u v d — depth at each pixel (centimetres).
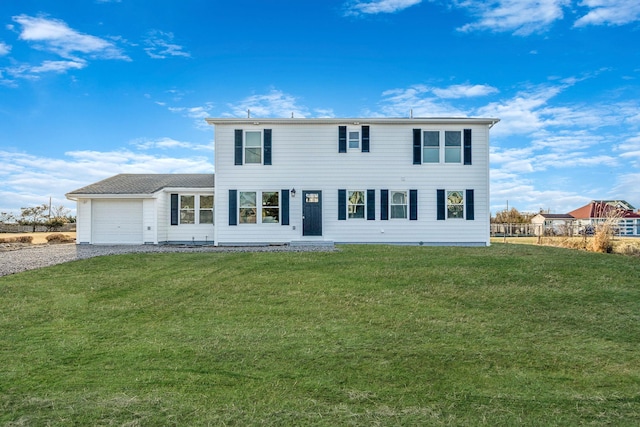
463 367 527
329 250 1470
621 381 488
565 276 1032
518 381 486
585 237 2161
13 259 1337
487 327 690
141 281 1008
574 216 5769
